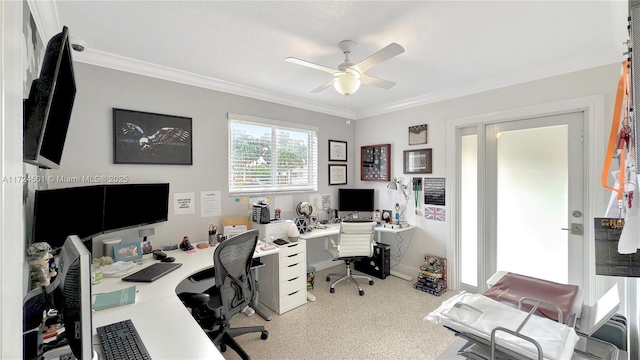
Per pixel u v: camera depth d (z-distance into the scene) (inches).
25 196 54.3
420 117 139.6
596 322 43.9
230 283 78.8
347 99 140.9
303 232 128.9
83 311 32.3
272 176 136.2
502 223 116.0
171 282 70.0
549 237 104.7
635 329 45.9
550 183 104.3
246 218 121.3
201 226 111.9
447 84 118.1
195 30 74.5
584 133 95.6
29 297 41.6
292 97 136.4
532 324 38.4
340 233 129.0
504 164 115.0
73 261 34.7
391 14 67.3
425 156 136.9
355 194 159.0
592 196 92.7
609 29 73.9
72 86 49.4
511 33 76.3
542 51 87.3
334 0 62.1
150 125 99.1
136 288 65.9
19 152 19.3
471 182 124.4
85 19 68.8
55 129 46.1
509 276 56.8
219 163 117.0
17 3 18.9
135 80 96.3
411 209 143.4
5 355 16.9
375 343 87.8
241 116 122.5
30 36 53.1
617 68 88.0
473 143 123.6
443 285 126.3
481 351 38.9
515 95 108.6
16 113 18.8
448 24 71.7
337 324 98.9
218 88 115.3
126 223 86.9
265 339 89.8
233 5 63.7
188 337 45.3
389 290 128.4
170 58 92.0
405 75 107.7
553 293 49.0
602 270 44.1
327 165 158.7
